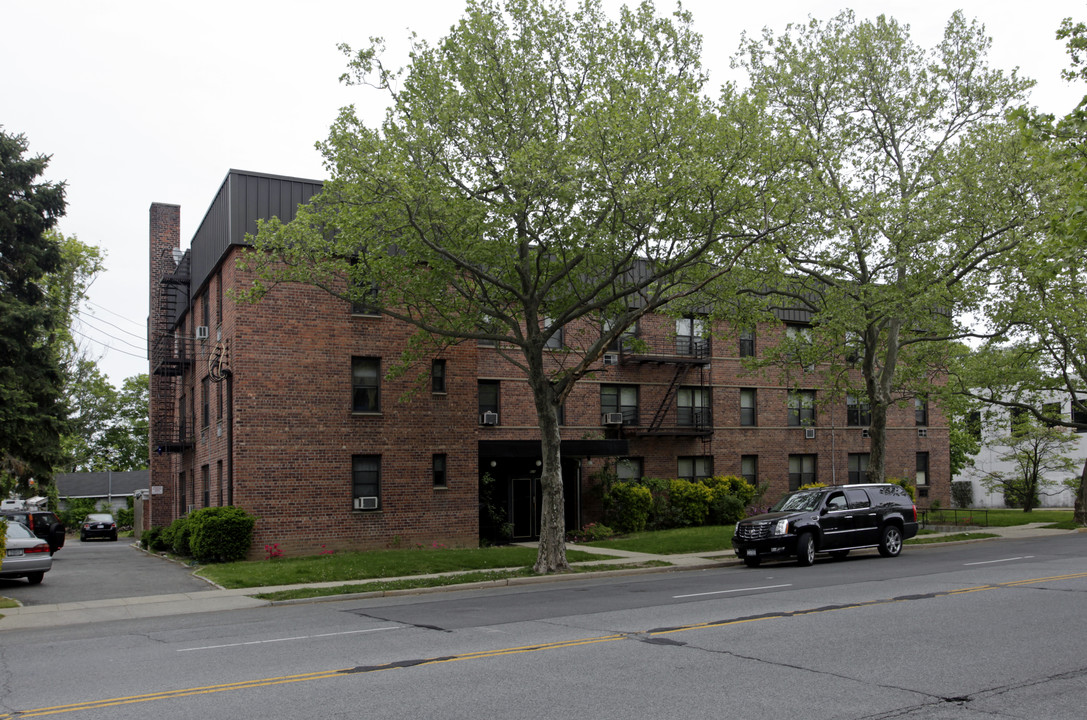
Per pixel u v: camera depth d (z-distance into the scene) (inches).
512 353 1206.3
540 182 682.8
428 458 1018.1
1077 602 515.5
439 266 765.9
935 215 911.0
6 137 1029.2
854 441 1536.7
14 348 957.8
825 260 973.2
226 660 389.1
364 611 576.4
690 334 1370.6
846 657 364.8
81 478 2775.6
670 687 314.5
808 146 829.2
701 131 689.6
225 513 899.4
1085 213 534.9
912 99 1013.8
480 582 734.5
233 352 940.6
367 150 699.4
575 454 1139.9
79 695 323.6
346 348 981.8
